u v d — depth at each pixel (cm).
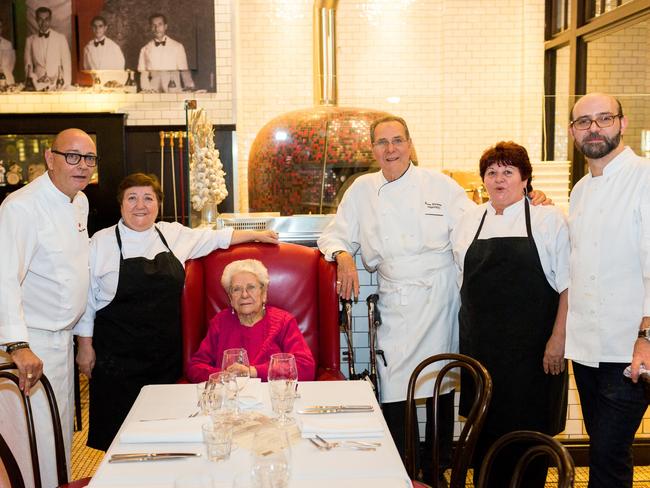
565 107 462
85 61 604
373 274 337
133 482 166
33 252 260
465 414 280
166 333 296
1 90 607
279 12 658
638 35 555
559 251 259
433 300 299
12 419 264
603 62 591
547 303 261
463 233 282
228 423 183
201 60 607
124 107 608
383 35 673
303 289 303
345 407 210
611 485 242
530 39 670
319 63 529
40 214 261
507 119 639
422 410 348
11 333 242
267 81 663
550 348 258
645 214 228
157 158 589
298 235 353
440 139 648
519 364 261
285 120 460
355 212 317
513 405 262
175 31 604
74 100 609
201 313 301
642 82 555
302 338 280
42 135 557
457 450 209
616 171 241
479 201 386
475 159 645
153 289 292
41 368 238
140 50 604
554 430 271
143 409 218
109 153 551
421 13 674
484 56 675
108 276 293
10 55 604
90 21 602
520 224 264
